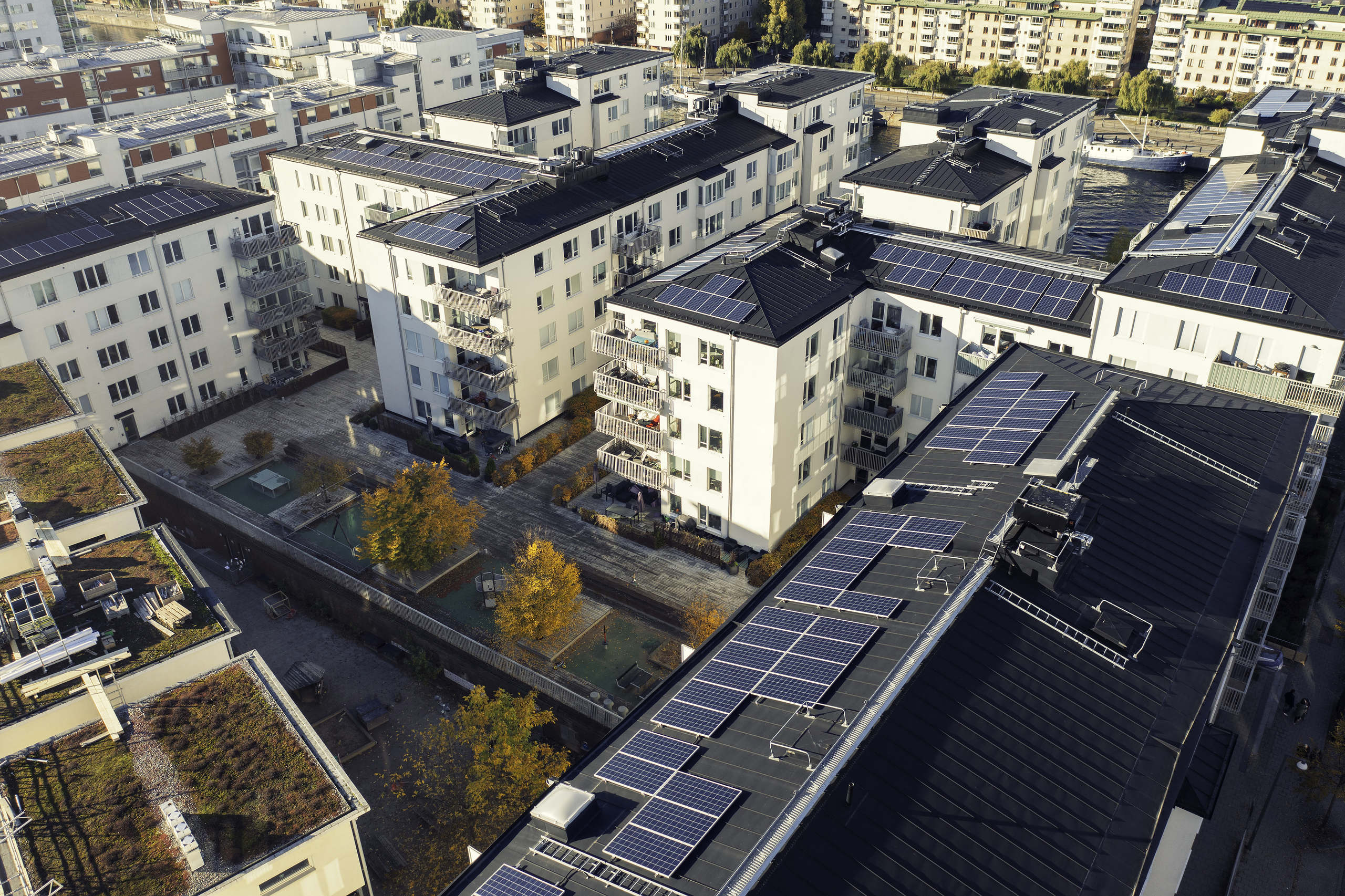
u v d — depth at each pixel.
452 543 66.38
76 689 43.41
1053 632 38.06
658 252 90.12
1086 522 41.81
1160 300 59.81
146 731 41.47
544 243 76.94
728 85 109.25
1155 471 46.44
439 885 50.00
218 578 73.94
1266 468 48.16
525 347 78.25
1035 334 64.31
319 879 38.09
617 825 31.61
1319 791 49.28
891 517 44.44
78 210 81.94
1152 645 38.44
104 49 165.50
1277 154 82.44
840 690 34.88
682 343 64.38
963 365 67.31
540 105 112.25
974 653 36.59
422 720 60.28
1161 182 154.12
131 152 107.38
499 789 52.28
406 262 77.31
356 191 95.69
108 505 55.12
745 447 64.56
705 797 31.64
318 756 40.38
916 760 32.97
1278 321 56.94
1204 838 49.75
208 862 35.53
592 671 59.94
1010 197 88.31
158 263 81.56
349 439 84.56
